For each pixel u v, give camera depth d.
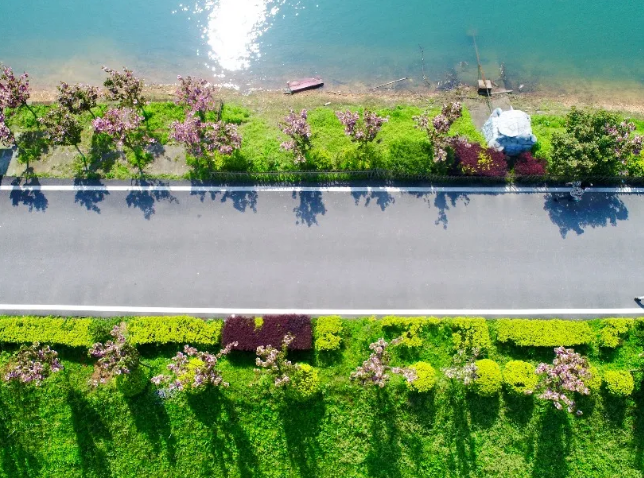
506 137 28.06
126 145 28.95
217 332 25.86
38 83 31.56
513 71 32.25
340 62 32.28
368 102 31.22
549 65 32.41
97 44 32.16
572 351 24.33
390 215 28.34
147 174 28.77
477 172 27.95
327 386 25.44
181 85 29.50
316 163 28.20
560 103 31.69
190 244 27.84
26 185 28.67
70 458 24.98
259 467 25.09
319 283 27.30
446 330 26.38
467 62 32.25
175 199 28.45
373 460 25.08
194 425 25.31
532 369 25.33
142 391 25.38
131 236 27.97
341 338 25.97
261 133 29.53
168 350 26.09
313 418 25.34
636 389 25.72
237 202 28.41
